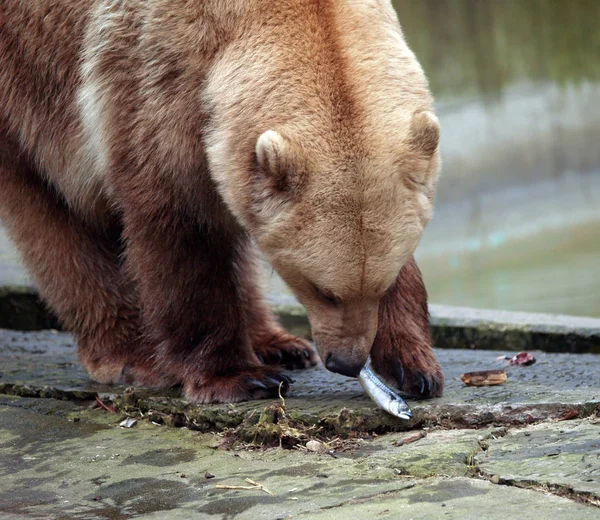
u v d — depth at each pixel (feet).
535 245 88.33
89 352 36.06
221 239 32.48
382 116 27.48
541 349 42.06
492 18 117.80
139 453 28.30
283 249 28.09
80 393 33.96
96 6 31.86
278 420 29.04
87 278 36.19
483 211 104.12
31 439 30.04
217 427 30.22
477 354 38.99
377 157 27.04
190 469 26.66
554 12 120.26
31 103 34.96
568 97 117.60
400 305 31.48
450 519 21.29
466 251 89.45
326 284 27.81
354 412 28.89
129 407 32.35
